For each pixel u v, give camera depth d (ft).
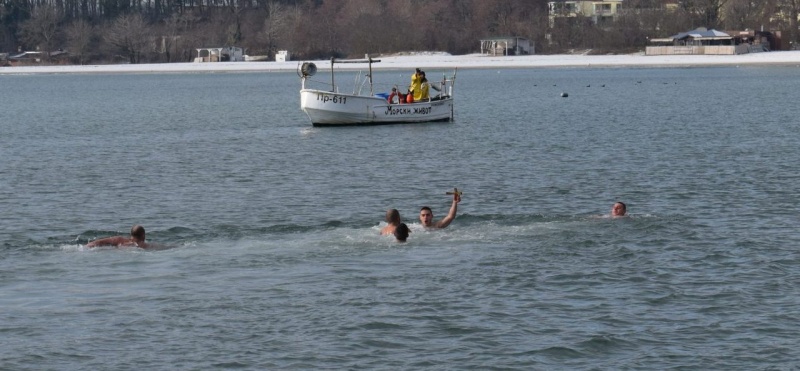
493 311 116.67
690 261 137.28
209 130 375.04
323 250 144.36
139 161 269.64
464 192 202.69
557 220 163.53
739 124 345.51
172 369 100.42
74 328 111.96
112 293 124.47
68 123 432.25
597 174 222.89
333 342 107.34
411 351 104.73
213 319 114.62
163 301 121.08
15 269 135.54
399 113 364.38
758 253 141.08
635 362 101.30
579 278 129.59
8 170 252.21
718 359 101.81
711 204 181.37
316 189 209.97
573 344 105.91
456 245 146.30
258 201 195.42
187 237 157.48
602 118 388.16
